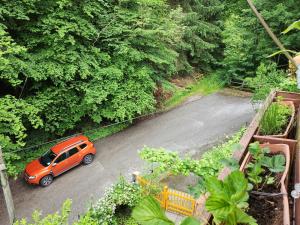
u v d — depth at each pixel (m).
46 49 11.47
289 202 2.62
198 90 19.50
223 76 20.42
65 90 12.14
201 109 16.88
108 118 14.12
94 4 12.44
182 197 8.39
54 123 12.52
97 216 8.04
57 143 12.51
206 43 19.45
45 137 13.06
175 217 8.52
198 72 21.33
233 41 18.11
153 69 14.84
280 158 2.83
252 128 4.12
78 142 11.77
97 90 12.70
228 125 14.91
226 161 2.85
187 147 13.09
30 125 12.57
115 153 12.77
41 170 10.77
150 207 1.65
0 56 8.61
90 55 12.58
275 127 4.13
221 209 1.67
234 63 19.17
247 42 17.53
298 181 2.61
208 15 20.25
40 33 11.44
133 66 13.94
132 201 8.52
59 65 11.38
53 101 12.05
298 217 2.22
